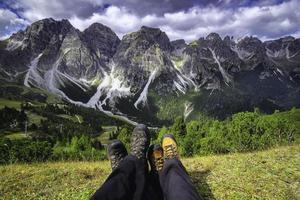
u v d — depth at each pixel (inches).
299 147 125.3
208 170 87.9
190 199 34.1
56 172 107.9
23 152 292.5
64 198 78.4
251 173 82.5
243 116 529.3
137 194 37.9
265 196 68.0
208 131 730.8
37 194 83.7
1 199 81.0
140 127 53.1
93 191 79.3
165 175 43.7
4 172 115.2
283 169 85.7
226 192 70.1
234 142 331.6
